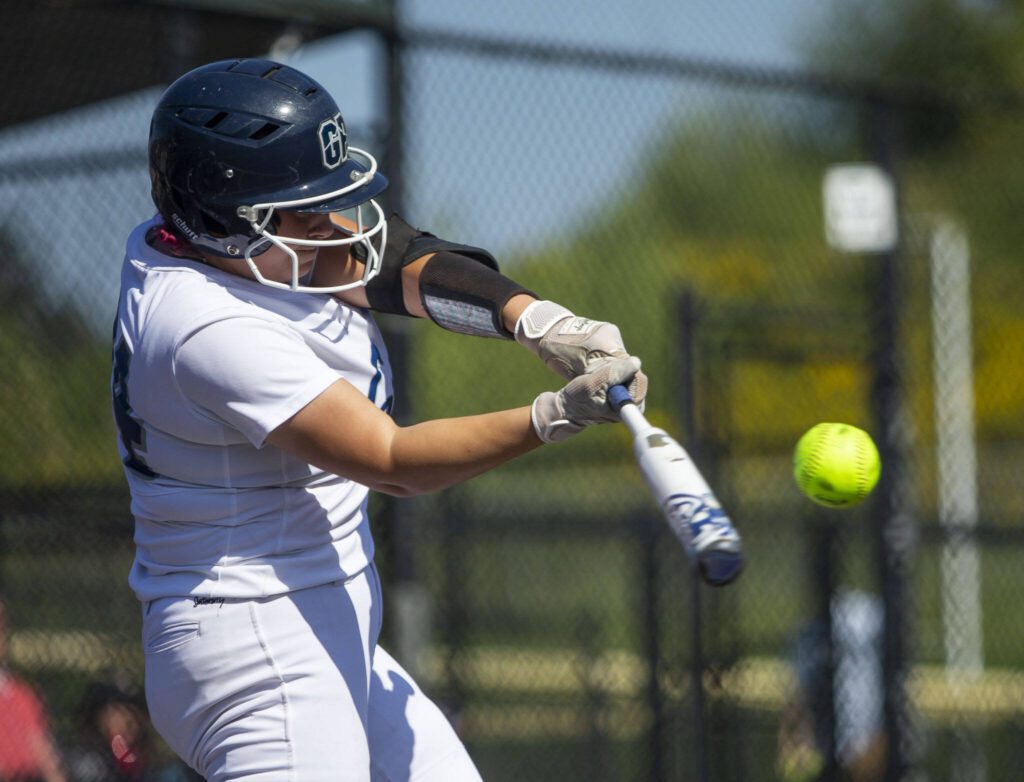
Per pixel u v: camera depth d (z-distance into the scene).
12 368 21.33
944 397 33.47
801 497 27.81
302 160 9.73
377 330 11.07
